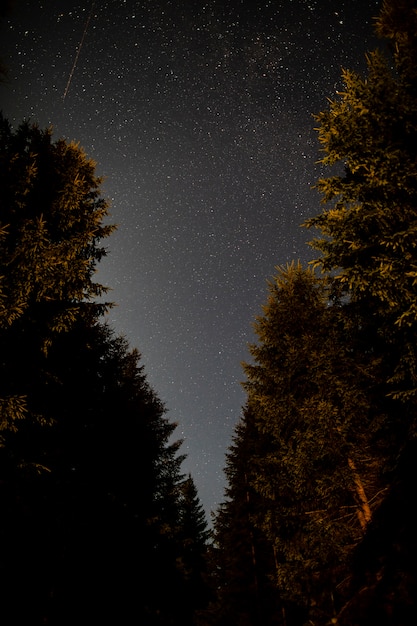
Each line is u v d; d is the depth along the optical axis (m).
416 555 7.33
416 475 8.56
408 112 5.98
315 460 9.98
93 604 10.37
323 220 6.98
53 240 9.42
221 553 21.20
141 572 12.62
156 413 17.31
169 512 16.38
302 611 14.04
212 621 18.67
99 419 12.11
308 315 11.75
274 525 10.73
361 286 6.35
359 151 6.14
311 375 10.41
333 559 9.52
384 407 9.34
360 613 7.68
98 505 11.42
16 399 7.27
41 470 8.78
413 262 5.88
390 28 6.65
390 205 5.99
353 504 10.43
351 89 6.38
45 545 9.16
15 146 9.66
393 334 7.35
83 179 9.41
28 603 8.31
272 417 11.11
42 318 8.64
